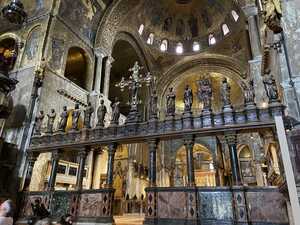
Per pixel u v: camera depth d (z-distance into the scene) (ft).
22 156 41.39
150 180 31.22
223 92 32.22
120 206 64.28
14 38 57.21
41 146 40.16
